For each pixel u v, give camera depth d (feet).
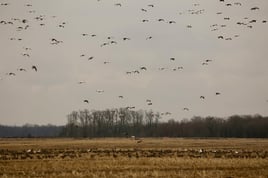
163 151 224.74
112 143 346.95
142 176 117.50
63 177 117.50
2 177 117.39
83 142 370.32
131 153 208.23
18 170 133.18
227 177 117.60
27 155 190.80
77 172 125.80
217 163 150.30
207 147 284.20
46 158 176.55
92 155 191.21
